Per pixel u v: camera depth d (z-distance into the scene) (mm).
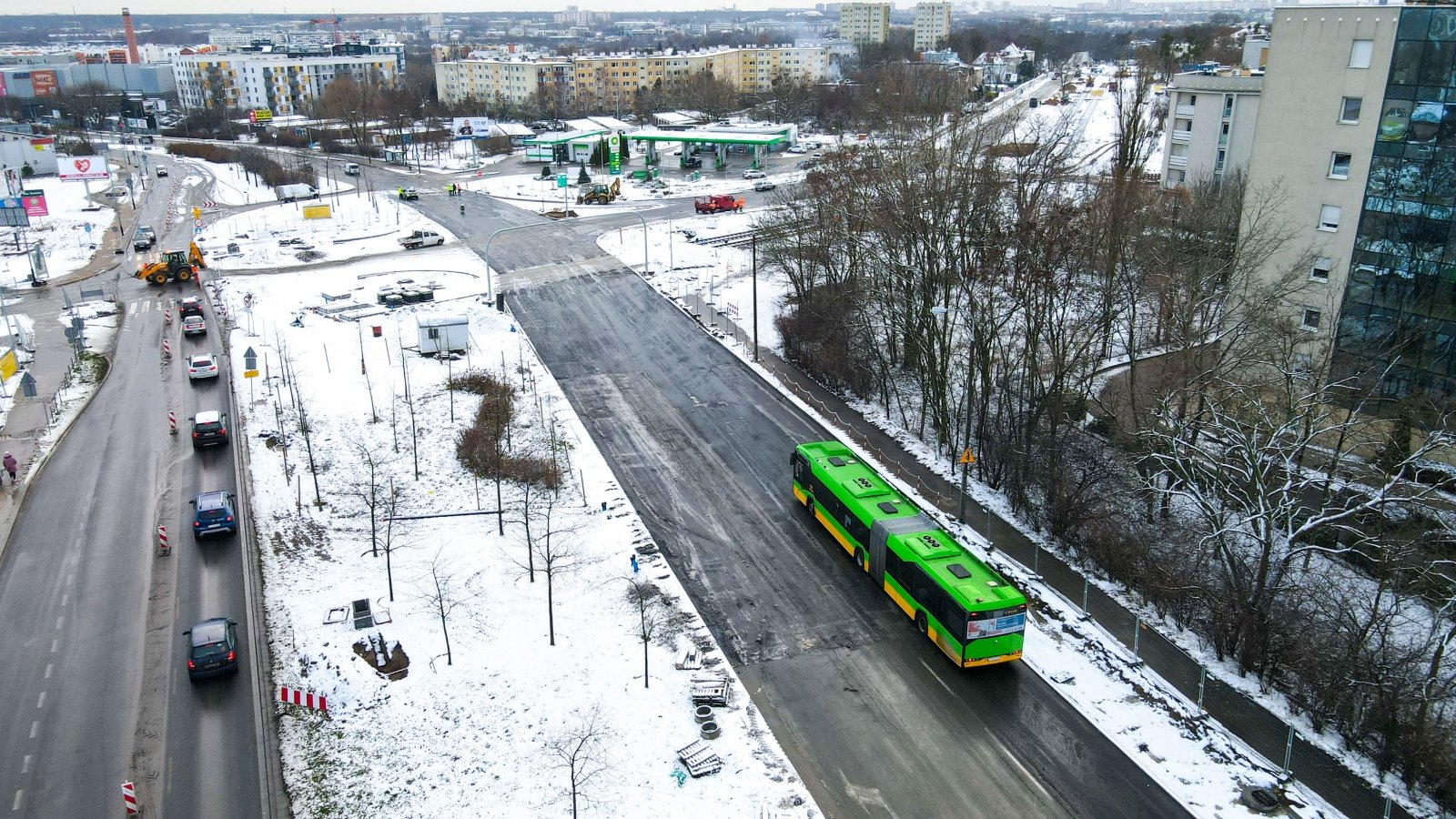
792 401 60094
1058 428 50125
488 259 78250
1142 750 30562
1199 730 31469
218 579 38938
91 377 62125
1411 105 45031
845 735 31000
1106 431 50625
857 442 54375
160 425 54625
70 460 49875
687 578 40062
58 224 113500
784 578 40188
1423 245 45781
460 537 42500
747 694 32781
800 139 176875
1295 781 29156
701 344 70375
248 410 56531
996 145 65500
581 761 28953
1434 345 46094
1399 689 30062
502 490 47062
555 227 109625
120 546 41438
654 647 35062
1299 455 42000
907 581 37094
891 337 62562
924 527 39062
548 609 36094
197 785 28203
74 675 33031
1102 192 59500
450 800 27609
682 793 28031
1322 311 49281
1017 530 44875
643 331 72938
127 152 174375
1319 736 31234
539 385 61625
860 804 28109
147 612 36656
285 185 133375
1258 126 51469
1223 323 45500
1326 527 39000
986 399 49562
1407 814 27938
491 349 68062
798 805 27828
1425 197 45281
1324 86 48188
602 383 62406
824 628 36781
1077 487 44062
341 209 120375
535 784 28156
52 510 44594
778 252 71812
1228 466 38156
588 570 40000
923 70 165750
